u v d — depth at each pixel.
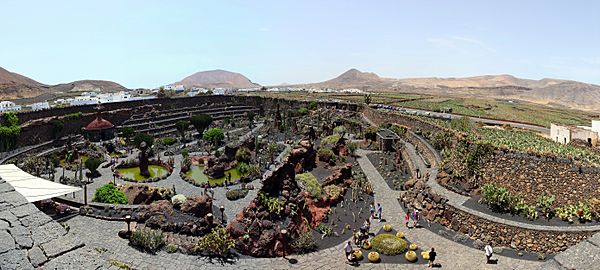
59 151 72.31
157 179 58.16
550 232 34.78
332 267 33.06
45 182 34.72
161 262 30.23
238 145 70.88
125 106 111.31
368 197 51.59
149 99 120.88
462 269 32.88
